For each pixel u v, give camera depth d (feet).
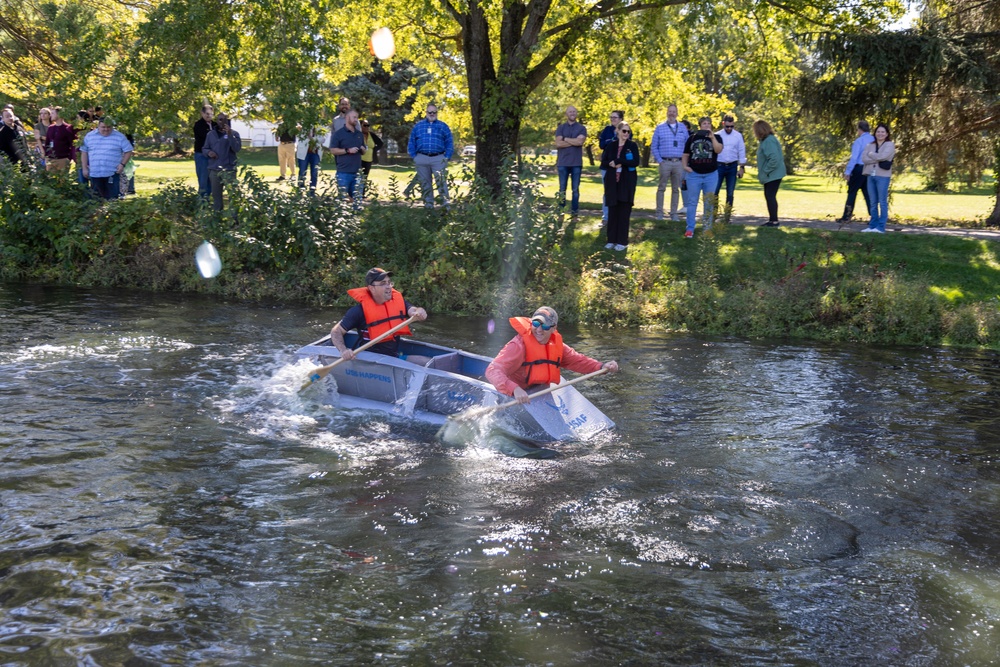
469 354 27.37
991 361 35.91
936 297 42.11
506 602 15.58
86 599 15.17
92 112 55.11
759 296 42.52
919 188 119.75
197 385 28.40
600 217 54.70
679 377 32.01
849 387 31.09
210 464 21.74
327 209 48.70
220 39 53.36
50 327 36.35
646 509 19.69
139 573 16.15
